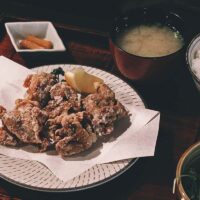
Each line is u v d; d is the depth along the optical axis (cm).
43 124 60
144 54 66
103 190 58
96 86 65
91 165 58
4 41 77
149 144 60
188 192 52
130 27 70
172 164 61
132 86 67
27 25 77
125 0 100
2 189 58
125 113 62
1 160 58
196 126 65
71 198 57
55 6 101
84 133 58
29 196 57
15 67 69
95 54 75
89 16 98
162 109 67
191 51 66
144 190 58
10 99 66
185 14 91
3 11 83
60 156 59
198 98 69
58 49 73
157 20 70
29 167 58
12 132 59
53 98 64
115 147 60
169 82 71
